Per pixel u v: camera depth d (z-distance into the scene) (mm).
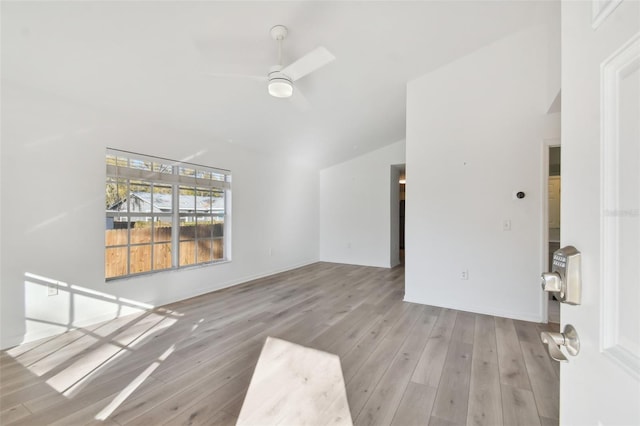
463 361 2316
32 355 2398
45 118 2732
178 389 1955
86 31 2109
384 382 2035
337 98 3854
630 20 459
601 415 529
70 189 2896
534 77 3156
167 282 3795
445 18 2719
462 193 3545
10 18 1922
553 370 2178
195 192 4281
